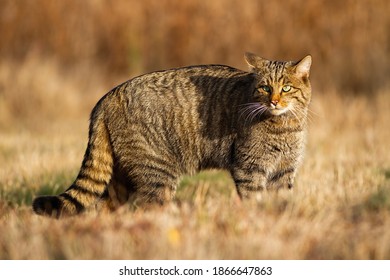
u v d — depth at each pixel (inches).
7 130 733.3
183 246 261.1
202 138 363.3
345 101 759.7
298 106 354.6
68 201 350.0
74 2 952.3
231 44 937.5
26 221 315.6
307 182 400.5
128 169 360.8
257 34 932.6
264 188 360.2
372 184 381.1
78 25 951.6
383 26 900.6
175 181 367.9
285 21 934.4
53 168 493.4
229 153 361.7
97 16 959.0
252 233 278.2
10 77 808.9
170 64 961.5
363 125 679.1
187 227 288.4
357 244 268.2
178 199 382.3
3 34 930.1
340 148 568.7
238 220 294.5
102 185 360.5
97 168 358.6
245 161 356.5
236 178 359.6
